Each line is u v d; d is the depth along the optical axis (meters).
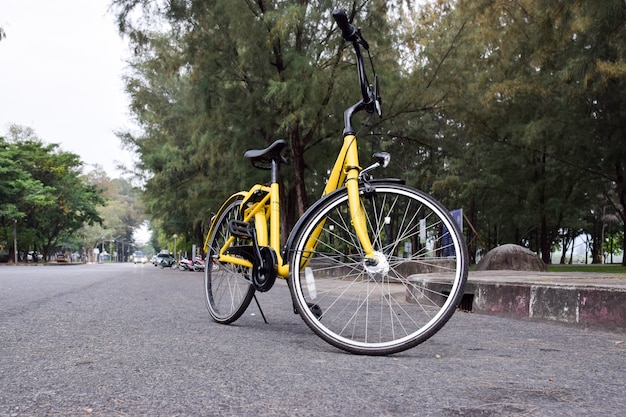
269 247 3.27
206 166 22.70
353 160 2.98
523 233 32.16
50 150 45.47
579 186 20.05
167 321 3.80
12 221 44.56
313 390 1.89
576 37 14.96
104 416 1.59
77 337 3.04
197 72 13.98
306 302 2.84
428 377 2.11
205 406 1.69
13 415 1.60
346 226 2.98
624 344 3.10
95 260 115.56
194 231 32.03
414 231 2.83
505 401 1.76
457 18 15.06
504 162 20.42
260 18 13.07
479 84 16.52
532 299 4.34
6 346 2.75
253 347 2.76
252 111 13.73
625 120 15.88
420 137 17.36
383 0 13.34
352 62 13.74
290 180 15.37
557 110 16.70
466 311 5.18
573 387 1.97
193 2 13.14
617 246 51.66
